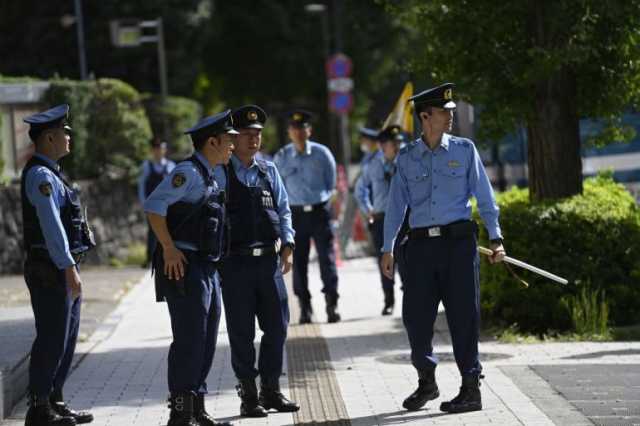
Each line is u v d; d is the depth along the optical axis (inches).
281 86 2214.6
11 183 980.6
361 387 451.8
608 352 507.2
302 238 644.7
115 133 1131.3
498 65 619.8
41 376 392.8
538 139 621.3
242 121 416.5
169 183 373.4
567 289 573.0
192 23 1692.9
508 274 576.4
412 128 710.5
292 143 650.2
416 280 410.0
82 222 400.2
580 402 401.4
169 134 1268.5
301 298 646.5
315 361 513.3
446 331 587.5
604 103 619.8
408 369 485.4
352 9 2229.3
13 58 1665.8
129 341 596.1
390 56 2231.8
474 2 617.6
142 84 1685.5
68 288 392.8
